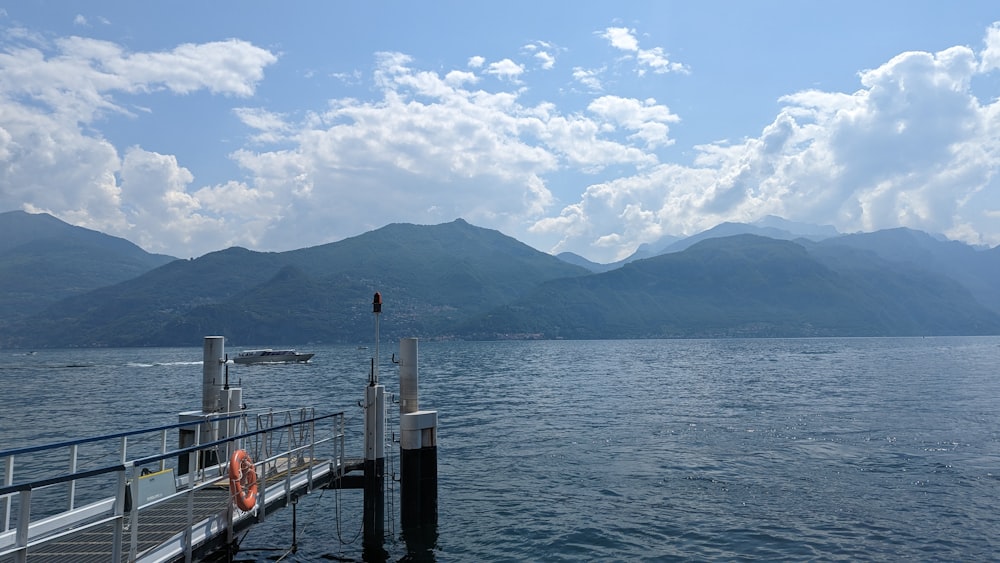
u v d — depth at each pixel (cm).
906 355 16150
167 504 1573
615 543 1905
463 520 2128
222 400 2073
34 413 5334
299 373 11656
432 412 2047
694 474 2747
